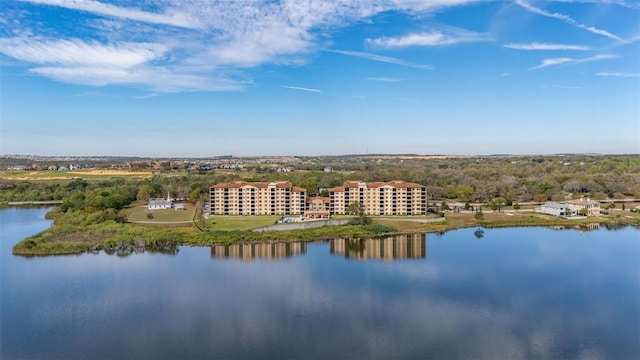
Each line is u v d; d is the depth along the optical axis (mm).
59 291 136250
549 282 144250
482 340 104250
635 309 121938
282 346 101375
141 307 123688
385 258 174625
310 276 150875
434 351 99125
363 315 117812
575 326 111562
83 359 96812
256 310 121250
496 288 138375
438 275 151625
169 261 170375
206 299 129375
